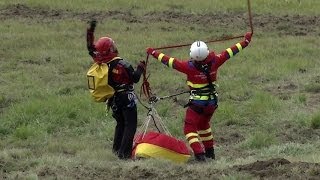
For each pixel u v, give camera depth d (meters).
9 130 46.16
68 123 47.34
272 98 51.12
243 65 63.72
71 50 70.12
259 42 74.62
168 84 57.66
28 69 62.94
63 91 55.91
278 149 37.19
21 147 41.50
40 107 49.03
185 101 52.97
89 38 36.16
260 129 44.84
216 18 88.75
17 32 77.31
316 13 92.06
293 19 88.56
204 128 36.25
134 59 66.06
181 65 34.59
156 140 34.69
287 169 27.78
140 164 32.03
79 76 60.72
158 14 90.12
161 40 74.69
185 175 28.83
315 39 76.38
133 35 77.19
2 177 29.84
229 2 96.69
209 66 34.56
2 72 61.69
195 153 34.84
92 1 95.38
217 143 42.47
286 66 62.75
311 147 37.84
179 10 92.75
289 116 46.75
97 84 34.97
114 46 35.34
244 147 40.19
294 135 42.81
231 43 73.81
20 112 48.28
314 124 44.22
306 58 66.88
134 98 35.72
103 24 82.44
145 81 36.75
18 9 89.50
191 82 35.00
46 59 66.62
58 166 31.88
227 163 32.97
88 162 33.03
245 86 55.97
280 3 96.56
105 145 41.50
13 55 67.56
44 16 86.94
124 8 92.75
